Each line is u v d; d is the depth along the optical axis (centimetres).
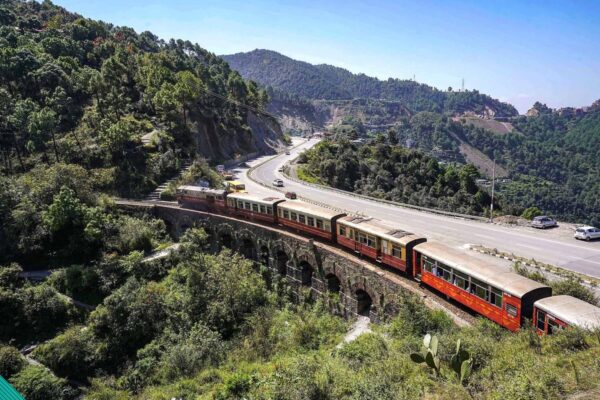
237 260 4450
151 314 3741
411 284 3094
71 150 6456
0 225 4691
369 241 3500
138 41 14562
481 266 2562
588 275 3141
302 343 3167
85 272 4300
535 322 2127
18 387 3003
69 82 8012
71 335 3581
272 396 1988
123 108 8475
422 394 1631
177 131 8331
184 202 6025
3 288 3959
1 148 6303
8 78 7431
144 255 4859
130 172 6619
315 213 4175
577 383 1391
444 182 9619
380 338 2498
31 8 12775
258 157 12562
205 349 3253
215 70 15875
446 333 2266
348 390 1870
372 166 10462
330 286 3856
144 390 3042
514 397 1385
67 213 4719
